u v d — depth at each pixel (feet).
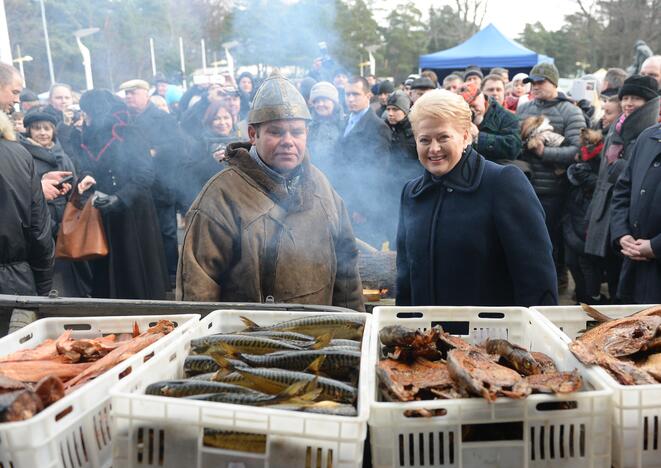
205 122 19.21
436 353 5.57
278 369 5.39
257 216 8.80
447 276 8.48
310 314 7.04
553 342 5.83
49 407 4.50
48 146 17.38
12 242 11.48
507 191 8.12
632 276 13.19
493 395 4.49
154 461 4.58
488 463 4.67
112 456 4.67
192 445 4.52
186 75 54.13
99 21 54.49
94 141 17.02
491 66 50.06
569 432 4.65
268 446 4.37
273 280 8.99
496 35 52.16
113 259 17.06
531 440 4.71
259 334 6.37
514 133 16.69
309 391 4.96
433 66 51.49
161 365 5.57
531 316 6.45
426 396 5.02
